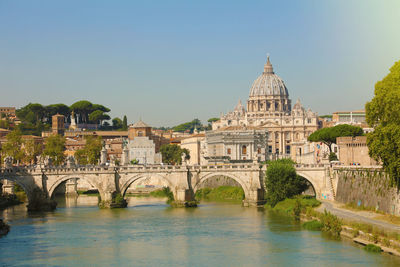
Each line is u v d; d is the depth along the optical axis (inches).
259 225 5462.6
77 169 6939.0
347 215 5270.7
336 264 3932.1
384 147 4638.3
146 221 5812.0
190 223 5664.4
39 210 6722.4
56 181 6870.1
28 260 4237.2
